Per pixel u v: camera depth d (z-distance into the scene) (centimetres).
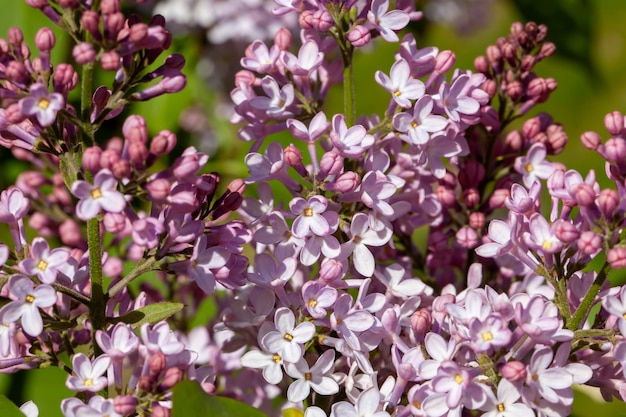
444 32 98
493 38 99
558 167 68
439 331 65
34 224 74
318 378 64
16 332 63
